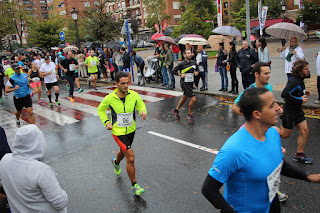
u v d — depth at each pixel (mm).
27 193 2215
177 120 7922
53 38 31953
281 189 4082
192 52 11242
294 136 6035
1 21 38781
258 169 1896
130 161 4094
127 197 4223
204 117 7988
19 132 2260
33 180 2180
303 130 4645
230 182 2020
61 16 35438
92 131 7492
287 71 8367
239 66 9023
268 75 3922
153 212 3791
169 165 5160
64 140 6965
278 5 44531
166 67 11938
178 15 58375
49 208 2295
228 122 7383
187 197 4078
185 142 6246
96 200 4215
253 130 1934
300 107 4492
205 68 10898
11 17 40500
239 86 11367
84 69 17688
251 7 44688
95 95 12172
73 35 45625
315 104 7754
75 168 5402
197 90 11258
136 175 4871
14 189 2246
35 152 2285
